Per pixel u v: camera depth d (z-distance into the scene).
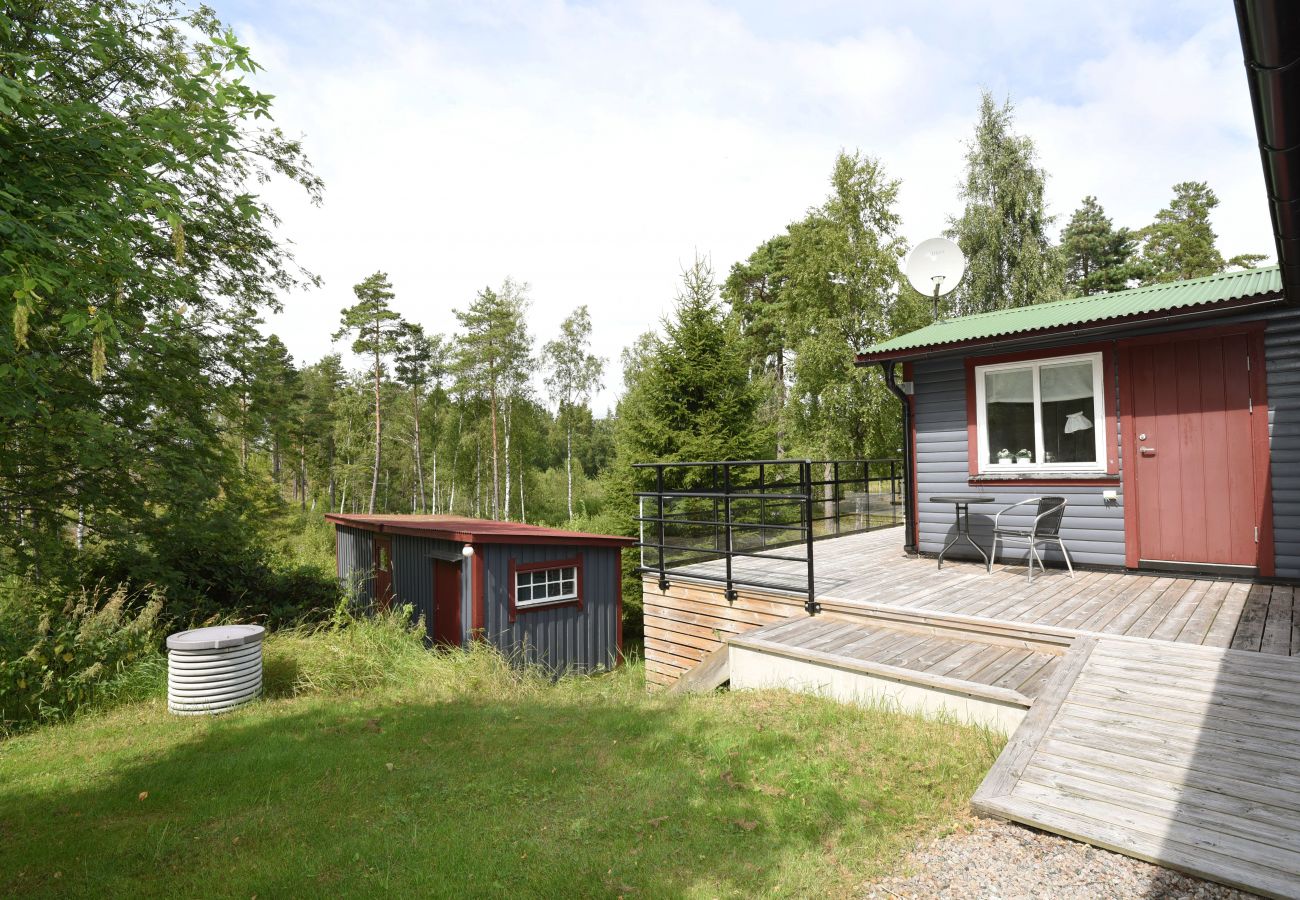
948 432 8.29
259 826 3.71
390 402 44.91
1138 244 40.00
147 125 4.36
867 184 20.89
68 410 7.78
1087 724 3.61
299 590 12.26
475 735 5.27
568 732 5.20
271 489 23.28
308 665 7.59
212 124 4.43
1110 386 7.04
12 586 9.05
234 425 11.37
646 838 3.30
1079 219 38.84
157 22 9.40
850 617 6.11
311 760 4.75
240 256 11.11
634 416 18.48
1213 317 6.33
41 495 9.21
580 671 11.66
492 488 41.09
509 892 2.89
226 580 11.45
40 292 4.07
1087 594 6.12
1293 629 4.79
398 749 4.98
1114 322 6.49
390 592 13.87
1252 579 6.30
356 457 45.69
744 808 3.52
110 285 4.83
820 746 4.18
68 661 6.29
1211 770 3.09
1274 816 2.74
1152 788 3.01
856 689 4.89
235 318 11.42
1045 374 7.52
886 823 3.23
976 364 7.95
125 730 5.66
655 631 8.07
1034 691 4.19
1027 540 7.66
